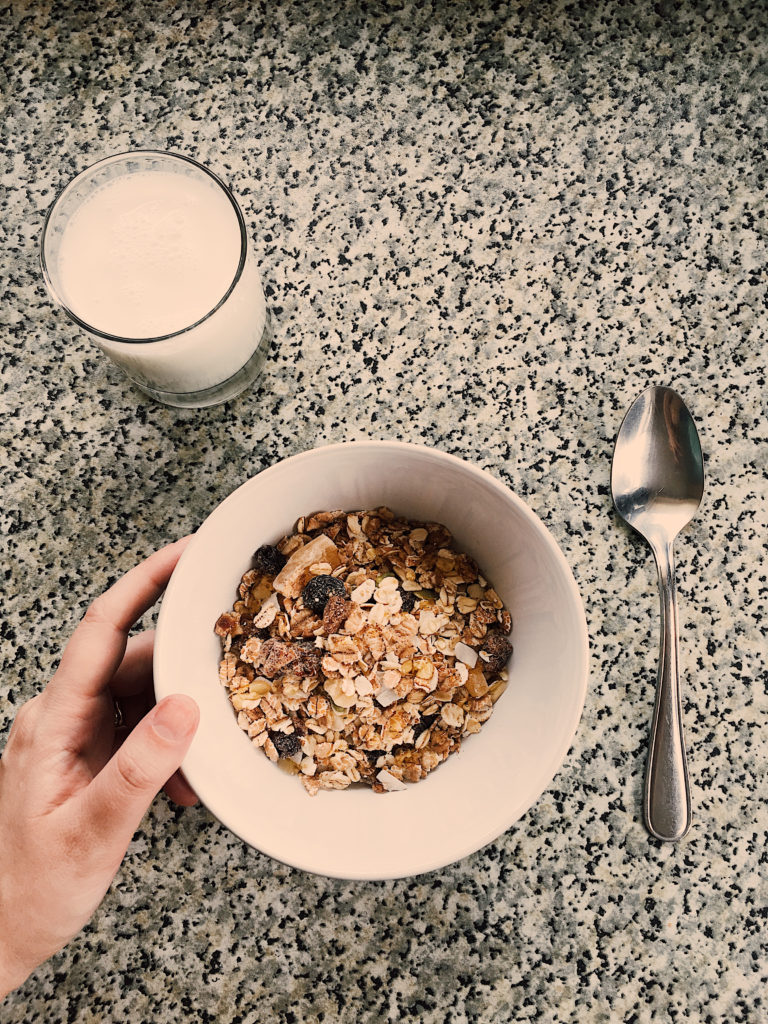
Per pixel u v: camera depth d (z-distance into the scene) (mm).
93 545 378
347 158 393
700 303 388
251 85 397
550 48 397
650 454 375
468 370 383
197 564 290
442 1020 356
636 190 392
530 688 304
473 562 334
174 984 359
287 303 386
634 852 363
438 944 361
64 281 331
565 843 364
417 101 396
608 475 378
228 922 362
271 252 388
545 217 390
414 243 389
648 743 366
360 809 308
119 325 325
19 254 390
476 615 323
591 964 358
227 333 334
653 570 374
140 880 363
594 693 370
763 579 376
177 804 365
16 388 385
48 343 386
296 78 397
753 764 367
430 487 311
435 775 312
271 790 304
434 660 317
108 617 313
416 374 383
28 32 399
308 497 315
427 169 392
